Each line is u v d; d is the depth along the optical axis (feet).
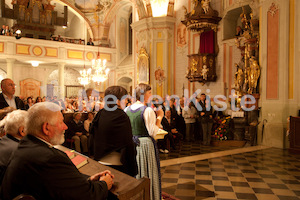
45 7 50.70
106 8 52.49
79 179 4.99
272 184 13.38
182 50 38.70
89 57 52.08
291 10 22.97
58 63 49.57
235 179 14.21
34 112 5.25
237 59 30.89
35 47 46.62
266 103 24.38
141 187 5.95
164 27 39.93
